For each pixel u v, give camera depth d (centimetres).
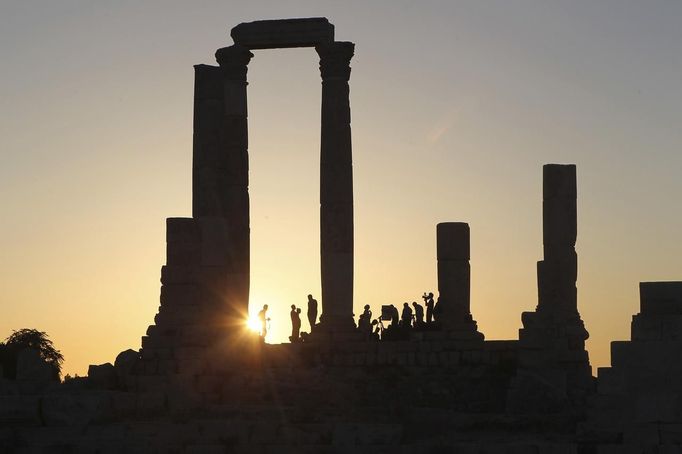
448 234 9094
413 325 9169
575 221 9056
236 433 7550
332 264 9438
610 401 7288
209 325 8731
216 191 9644
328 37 9625
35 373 8012
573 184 9069
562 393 8200
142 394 7919
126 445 7425
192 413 7912
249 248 9669
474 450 7312
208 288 8781
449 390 8500
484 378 8612
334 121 9550
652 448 7062
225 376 8525
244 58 9706
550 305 8975
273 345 8925
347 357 8844
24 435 7419
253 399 8269
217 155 9694
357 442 7444
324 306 9419
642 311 7188
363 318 9256
